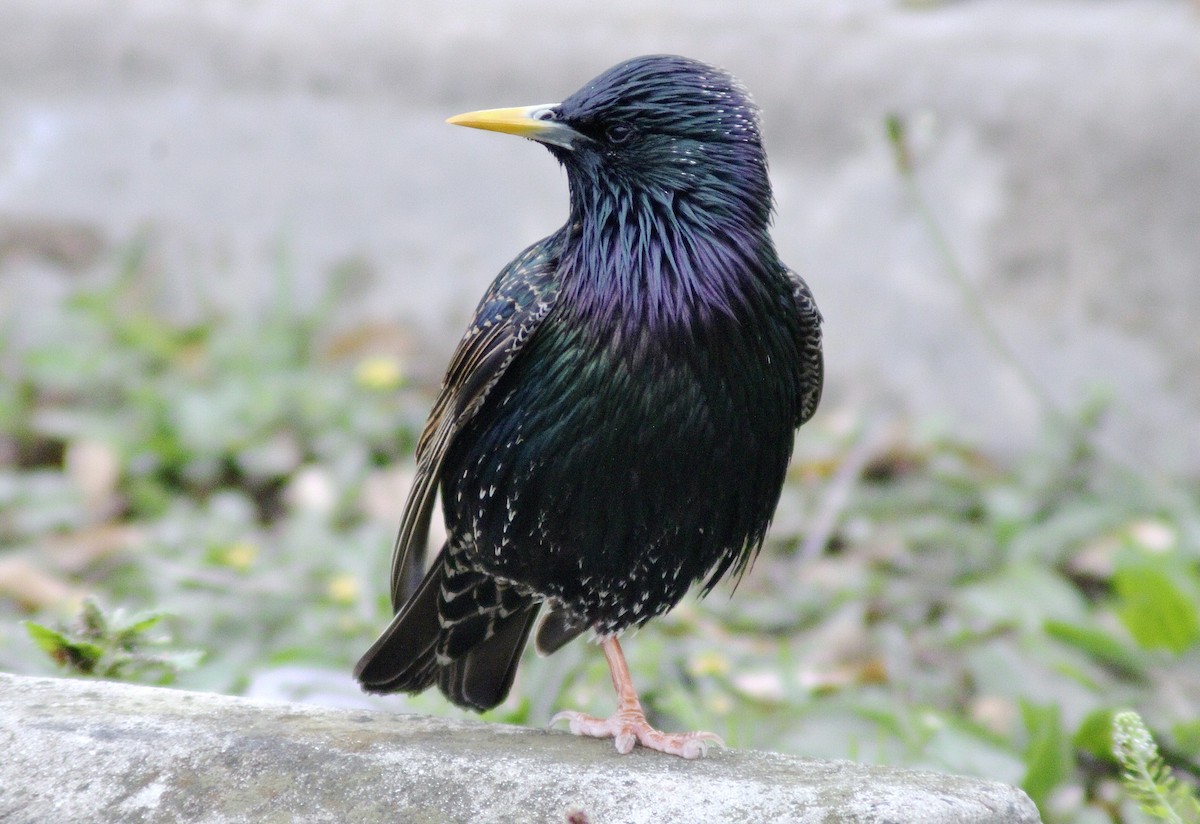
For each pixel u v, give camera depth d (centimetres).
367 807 582
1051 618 978
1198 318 1325
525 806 584
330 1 1655
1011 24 1503
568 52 1541
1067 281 1368
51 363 1377
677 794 590
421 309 1520
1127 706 835
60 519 1201
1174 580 990
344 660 937
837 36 1484
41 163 1638
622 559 693
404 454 1313
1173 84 1372
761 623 1069
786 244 1443
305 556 1103
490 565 727
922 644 1015
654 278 660
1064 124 1388
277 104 1620
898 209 1417
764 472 694
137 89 1652
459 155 1560
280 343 1431
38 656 829
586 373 666
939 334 1386
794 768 630
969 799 593
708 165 671
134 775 589
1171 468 1282
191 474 1269
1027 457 1291
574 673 906
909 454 1300
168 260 1586
